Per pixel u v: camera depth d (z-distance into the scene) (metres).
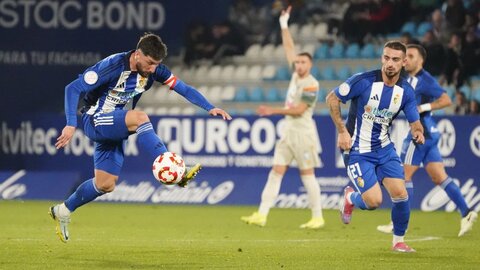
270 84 66.94
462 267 25.56
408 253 29.08
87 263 25.80
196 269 24.73
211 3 68.94
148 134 25.03
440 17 62.66
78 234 35.50
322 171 52.50
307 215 48.03
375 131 28.44
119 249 29.78
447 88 60.72
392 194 28.58
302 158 40.16
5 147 59.59
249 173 53.81
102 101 25.97
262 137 53.53
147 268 24.83
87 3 67.06
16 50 66.44
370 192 28.33
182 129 54.56
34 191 57.03
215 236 35.41
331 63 66.19
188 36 68.56
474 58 60.84
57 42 66.75
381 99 27.92
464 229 36.25
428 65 61.16
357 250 30.06
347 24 66.38
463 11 62.06
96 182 27.00
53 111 66.56
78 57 67.00
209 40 68.69
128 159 55.84
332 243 32.72
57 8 66.75
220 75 67.88
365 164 28.55
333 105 28.30
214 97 67.00
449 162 51.22
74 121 25.05
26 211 48.34
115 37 67.44
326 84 64.81
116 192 55.47
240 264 25.91
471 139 51.09
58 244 31.17
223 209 51.22
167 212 48.97
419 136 28.52
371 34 66.00
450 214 49.00
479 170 51.00
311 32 67.94
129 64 25.41
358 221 44.53
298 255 28.39
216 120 54.12
